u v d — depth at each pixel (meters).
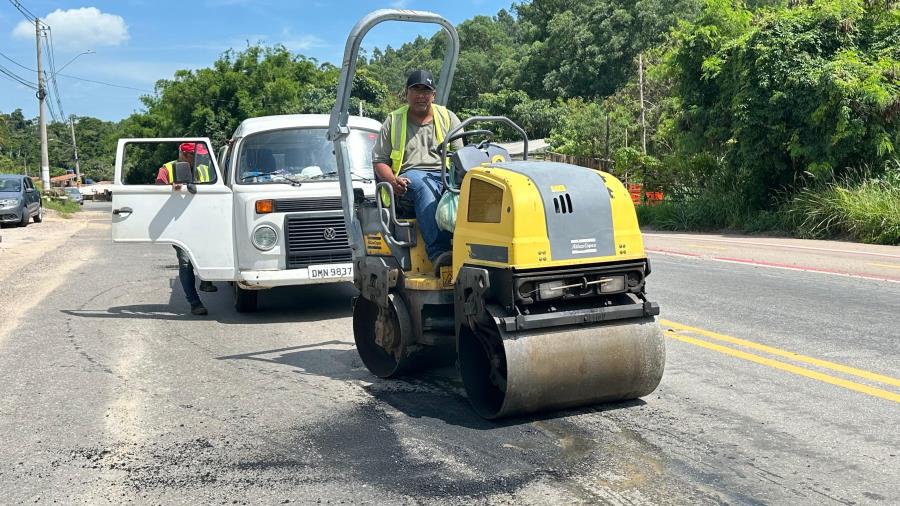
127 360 6.85
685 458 4.23
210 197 8.70
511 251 4.55
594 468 4.12
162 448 4.61
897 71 17.66
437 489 3.90
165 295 10.55
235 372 6.39
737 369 5.99
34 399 5.66
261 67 44.34
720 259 13.20
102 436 4.84
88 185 92.06
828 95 18.11
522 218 4.57
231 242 8.75
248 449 4.56
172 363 6.73
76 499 3.90
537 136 54.31
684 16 56.72
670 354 6.49
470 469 4.15
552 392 4.75
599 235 4.77
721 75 20.98
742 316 8.00
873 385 5.49
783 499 3.70
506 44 90.25
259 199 8.53
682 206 23.19
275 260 8.58
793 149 18.95
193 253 8.73
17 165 82.38
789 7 20.81
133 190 8.61
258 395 5.70
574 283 4.71
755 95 19.39
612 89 59.19
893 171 17.81
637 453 4.32
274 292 10.57
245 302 8.99
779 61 18.98
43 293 10.72
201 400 5.59
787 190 20.47
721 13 21.84
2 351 7.21
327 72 47.75
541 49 65.06
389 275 5.60
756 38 19.53
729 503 3.66
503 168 4.93
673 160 24.86
